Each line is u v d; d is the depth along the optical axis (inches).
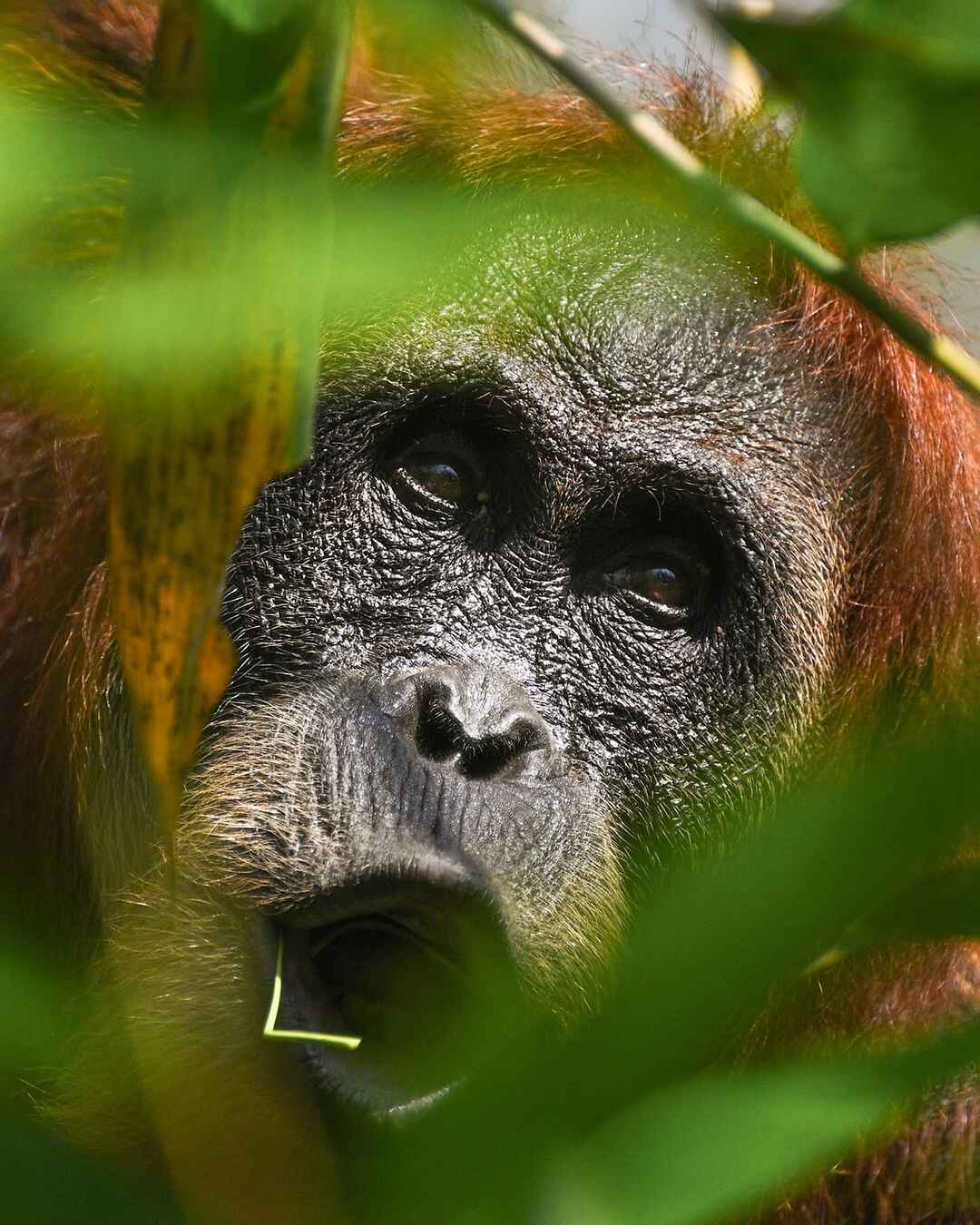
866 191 43.1
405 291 54.1
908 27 41.0
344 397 199.6
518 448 206.5
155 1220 59.1
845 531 231.6
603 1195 44.8
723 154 184.4
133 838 195.8
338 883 168.6
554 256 154.9
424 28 49.2
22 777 219.1
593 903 182.2
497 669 199.8
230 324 49.6
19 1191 56.5
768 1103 44.8
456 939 169.8
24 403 201.3
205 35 49.9
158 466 58.4
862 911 45.6
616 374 212.2
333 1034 166.4
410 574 202.8
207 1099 166.9
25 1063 61.5
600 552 214.8
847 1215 263.3
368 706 184.7
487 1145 47.2
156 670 62.2
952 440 253.0
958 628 250.1
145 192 49.1
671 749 213.5
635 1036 46.5
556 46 47.4
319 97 50.7
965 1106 248.2
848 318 233.9
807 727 223.5
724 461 215.3
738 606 217.6
